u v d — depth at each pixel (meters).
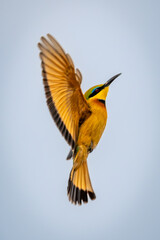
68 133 4.37
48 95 4.34
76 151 4.40
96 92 4.43
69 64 4.34
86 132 4.40
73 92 4.36
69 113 4.37
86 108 4.39
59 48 4.34
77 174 4.41
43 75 4.34
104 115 4.41
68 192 4.40
